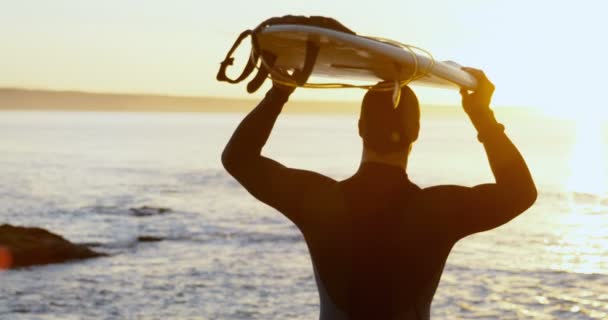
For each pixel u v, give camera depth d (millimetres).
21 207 53562
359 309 2805
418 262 2801
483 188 2811
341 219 2816
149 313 21484
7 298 23016
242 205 54875
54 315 21203
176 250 34625
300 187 2834
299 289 24938
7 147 142625
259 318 20875
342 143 172000
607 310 22719
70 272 27344
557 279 27797
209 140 190625
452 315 21906
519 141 181625
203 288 25219
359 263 2797
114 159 111750
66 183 72875
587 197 60750
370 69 2670
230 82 2588
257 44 2504
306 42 2469
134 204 55750
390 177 2834
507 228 42188
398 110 2797
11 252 28172
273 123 2771
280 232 40438
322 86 2725
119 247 35625
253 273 28078
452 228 2805
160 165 99625
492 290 25500
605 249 35719
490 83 2859
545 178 77562
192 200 58656
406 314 2820
